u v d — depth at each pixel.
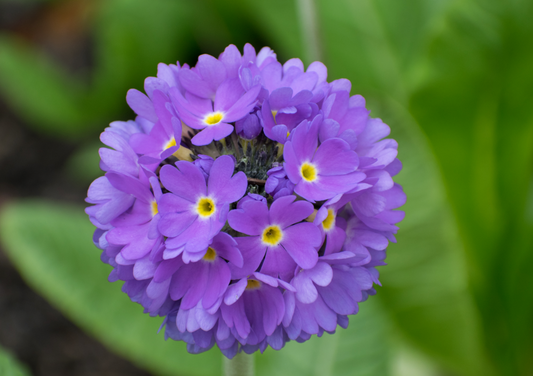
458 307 0.30
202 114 0.19
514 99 0.30
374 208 0.19
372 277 0.19
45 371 0.38
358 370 0.27
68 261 0.30
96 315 0.29
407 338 0.32
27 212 0.31
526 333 0.31
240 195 0.18
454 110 0.31
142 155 0.19
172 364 0.28
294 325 0.18
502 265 0.32
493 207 0.32
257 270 0.18
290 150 0.18
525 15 0.28
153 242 0.18
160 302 0.18
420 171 0.29
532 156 0.31
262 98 0.19
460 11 0.29
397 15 0.37
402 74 0.37
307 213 0.18
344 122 0.19
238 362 0.22
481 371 0.31
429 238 0.29
